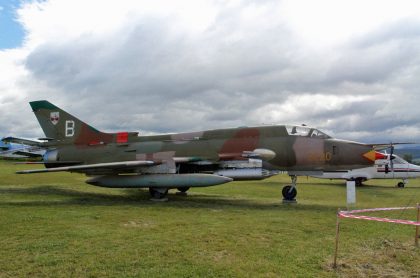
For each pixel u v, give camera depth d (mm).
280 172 13961
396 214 10945
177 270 5180
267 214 10438
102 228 7887
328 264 5680
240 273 5133
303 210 11492
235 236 7332
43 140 17359
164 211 10719
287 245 6723
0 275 4898
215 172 14258
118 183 13750
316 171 13672
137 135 15812
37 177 24062
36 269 5133
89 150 16016
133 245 6445
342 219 9578
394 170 25469
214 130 14805
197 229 7941
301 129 13938
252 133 14195
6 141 17156
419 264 5824
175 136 15188
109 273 5023
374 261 5922
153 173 14180
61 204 11938
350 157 13117
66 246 6289
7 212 9820
